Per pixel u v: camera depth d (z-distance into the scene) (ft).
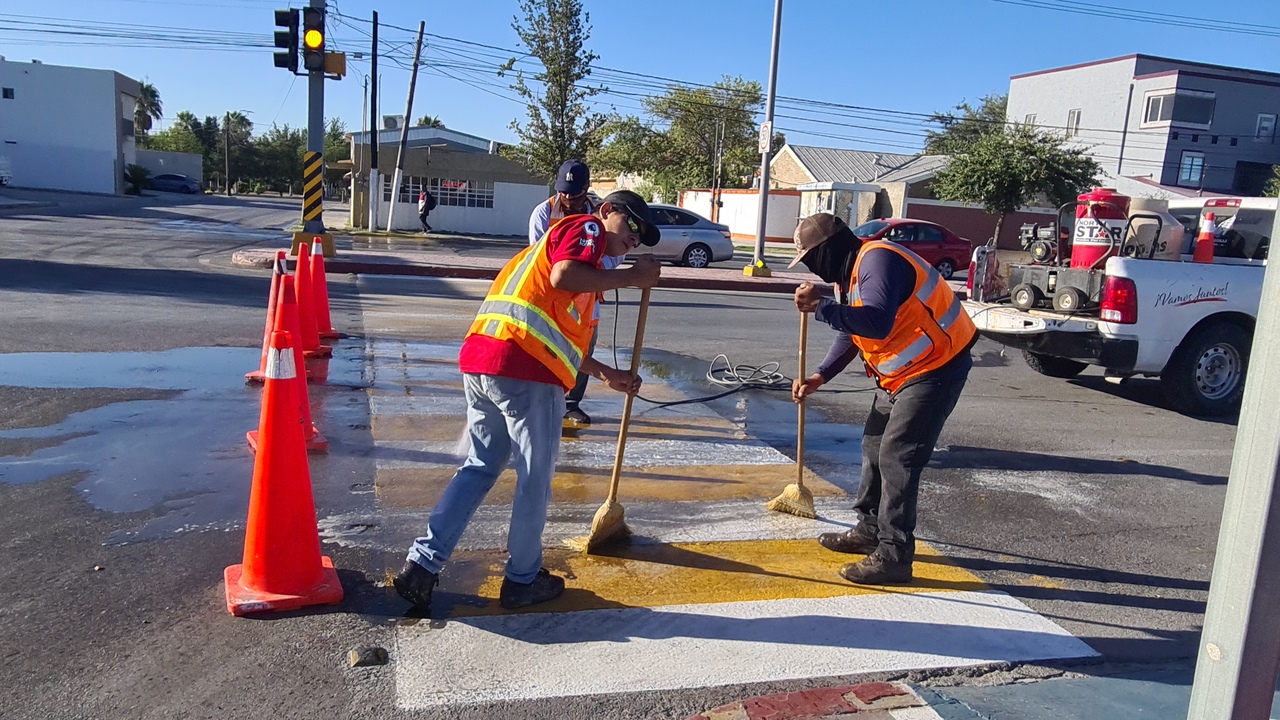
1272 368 6.49
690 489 16.78
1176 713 9.96
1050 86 167.22
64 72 159.63
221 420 19.26
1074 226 27.02
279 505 11.09
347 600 11.49
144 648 10.16
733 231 147.64
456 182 108.68
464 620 11.13
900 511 12.65
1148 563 14.49
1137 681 10.65
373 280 49.98
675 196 177.27
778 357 31.96
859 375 29.55
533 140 98.53
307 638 10.51
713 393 25.49
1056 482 18.76
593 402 23.61
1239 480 6.75
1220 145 149.18
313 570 11.42
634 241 11.94
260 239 76.07
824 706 9.65
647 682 9.95
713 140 188.55
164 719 8.88
